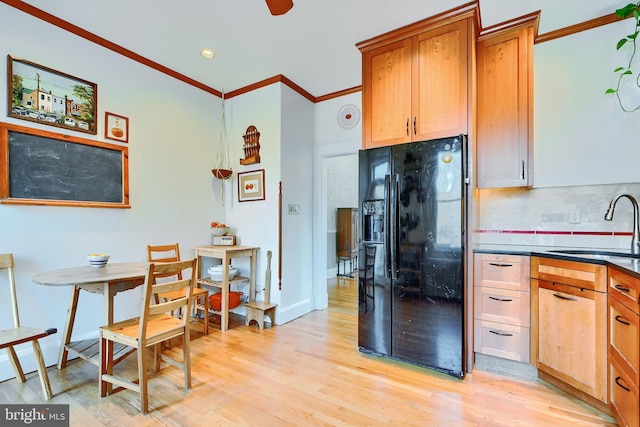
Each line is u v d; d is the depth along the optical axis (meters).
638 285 1.41
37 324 2.27
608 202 2.34
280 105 3.34
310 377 2.16
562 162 2.45
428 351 2.24
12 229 2.16
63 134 2.42
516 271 2.16
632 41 2.23
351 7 2.21
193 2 2.17
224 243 3.52
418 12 2.26
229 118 3.78
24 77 2.22
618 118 2.29
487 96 2.45
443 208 2.18
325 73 3.27
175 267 1.91
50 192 2.35
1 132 2.11
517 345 2.15
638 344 1.41
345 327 3.20
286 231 3.42
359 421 1.69
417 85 2.41
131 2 2.17
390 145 2.44
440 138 2.22
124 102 2.83
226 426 1.65
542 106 2.51
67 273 2.06
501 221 2.72
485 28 2.39
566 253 2.14
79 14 2.31
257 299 3.49
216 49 2.81
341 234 6.04
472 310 2.24
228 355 2.51
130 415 1.73
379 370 2.26
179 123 3.31
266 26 2.45
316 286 3.85
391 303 2.38
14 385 2.02
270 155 3.42
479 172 2.46
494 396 1.92
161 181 3.13
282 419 1.71
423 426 1.65
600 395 1.73
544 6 2.15
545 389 1.99
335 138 3.71
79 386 2.03
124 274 2.03
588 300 1.79
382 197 2.41
